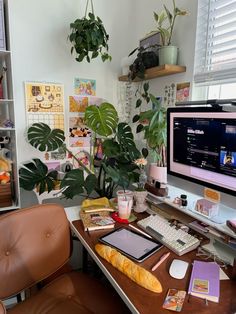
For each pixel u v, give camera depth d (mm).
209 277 851
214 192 1071
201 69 1494
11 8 1676
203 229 1098
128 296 771
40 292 1139
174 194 1372
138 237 1113
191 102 1222
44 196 1948
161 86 1793
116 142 1839
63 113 1941
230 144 958
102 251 980
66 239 1244
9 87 1590
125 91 2137
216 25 1405
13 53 1719
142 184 1436
